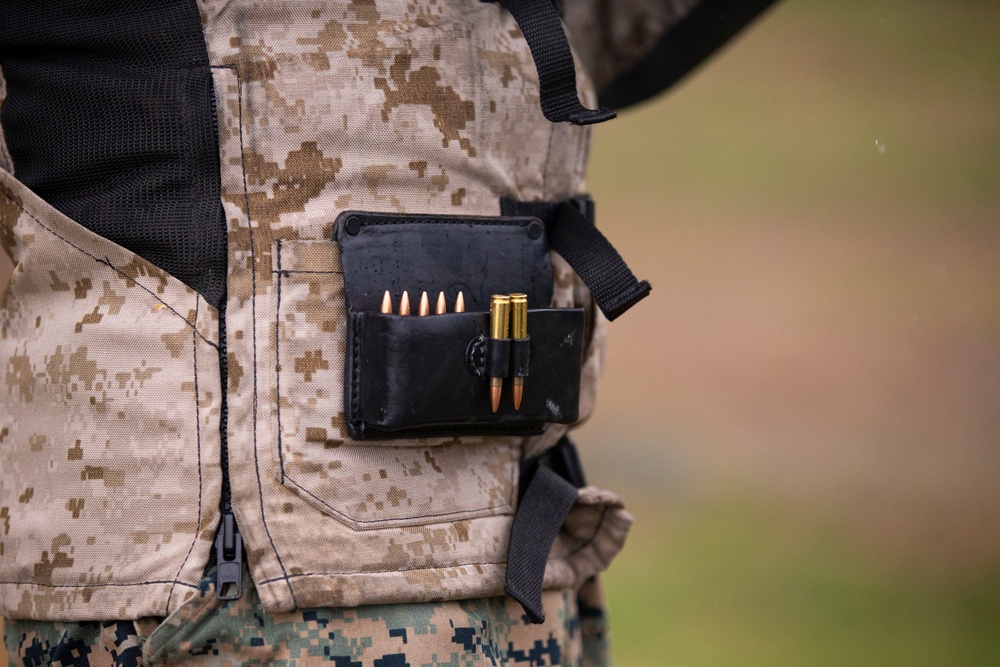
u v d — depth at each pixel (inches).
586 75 66.1
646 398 273.7
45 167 53.6
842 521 216.7
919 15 544.4
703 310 314.3
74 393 52.7
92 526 52.4
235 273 52.7
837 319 304.8
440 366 52.7
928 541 208.7
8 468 54.6
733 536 211.9
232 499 51.9
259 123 53.0
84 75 52.8
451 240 55.7
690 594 190.2
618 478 236.7
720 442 248.4
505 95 58.4
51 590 52.9
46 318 54.0
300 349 52.9
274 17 53.3
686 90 497.0
